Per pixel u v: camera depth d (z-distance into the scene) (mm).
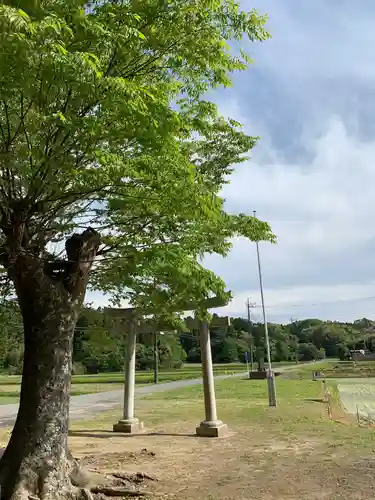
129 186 5336
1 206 5422
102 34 4375
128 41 4594
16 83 4090
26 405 6105
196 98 6312
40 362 6156
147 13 4883
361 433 11477
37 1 4160
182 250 6773
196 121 6020
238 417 15234
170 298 7938
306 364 77188
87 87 4035
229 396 24000
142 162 4836
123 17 4543
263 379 39344
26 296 6258
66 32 4109
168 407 19672
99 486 6527
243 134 8289
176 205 5430
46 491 5836
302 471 7855
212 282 6617
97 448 10508
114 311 12938
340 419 14625
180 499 6441
